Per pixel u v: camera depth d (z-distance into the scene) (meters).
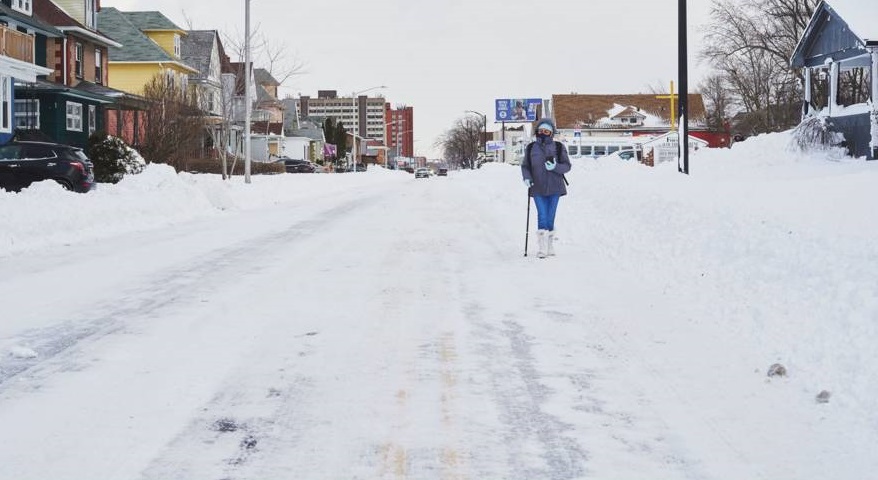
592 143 74.00
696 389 5.66
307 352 6.68
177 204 21.12
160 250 13.45
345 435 4.79
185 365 6.26
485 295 9.25
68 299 8.98
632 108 99.12
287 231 16.84
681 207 13.41
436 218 20.11
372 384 5.80
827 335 6.48
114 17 55.22
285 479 4.15
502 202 25.11
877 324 6.27
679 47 20.98
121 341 7.02
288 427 4.92
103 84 44.69
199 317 8.02
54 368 6.18
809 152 26.09
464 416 5.13
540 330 7.50
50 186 17.83
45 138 27.70
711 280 9.24
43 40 38.25
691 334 7.24
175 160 39.25
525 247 12.46
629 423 5.00
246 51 33.53
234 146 66.38
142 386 5.72
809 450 4.54
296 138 98.38
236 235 15.98
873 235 8.74
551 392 5.62
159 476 4.18
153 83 40.41
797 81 54.19
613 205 16.44
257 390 5.64
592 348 6.83
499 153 131.50
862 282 7.19
